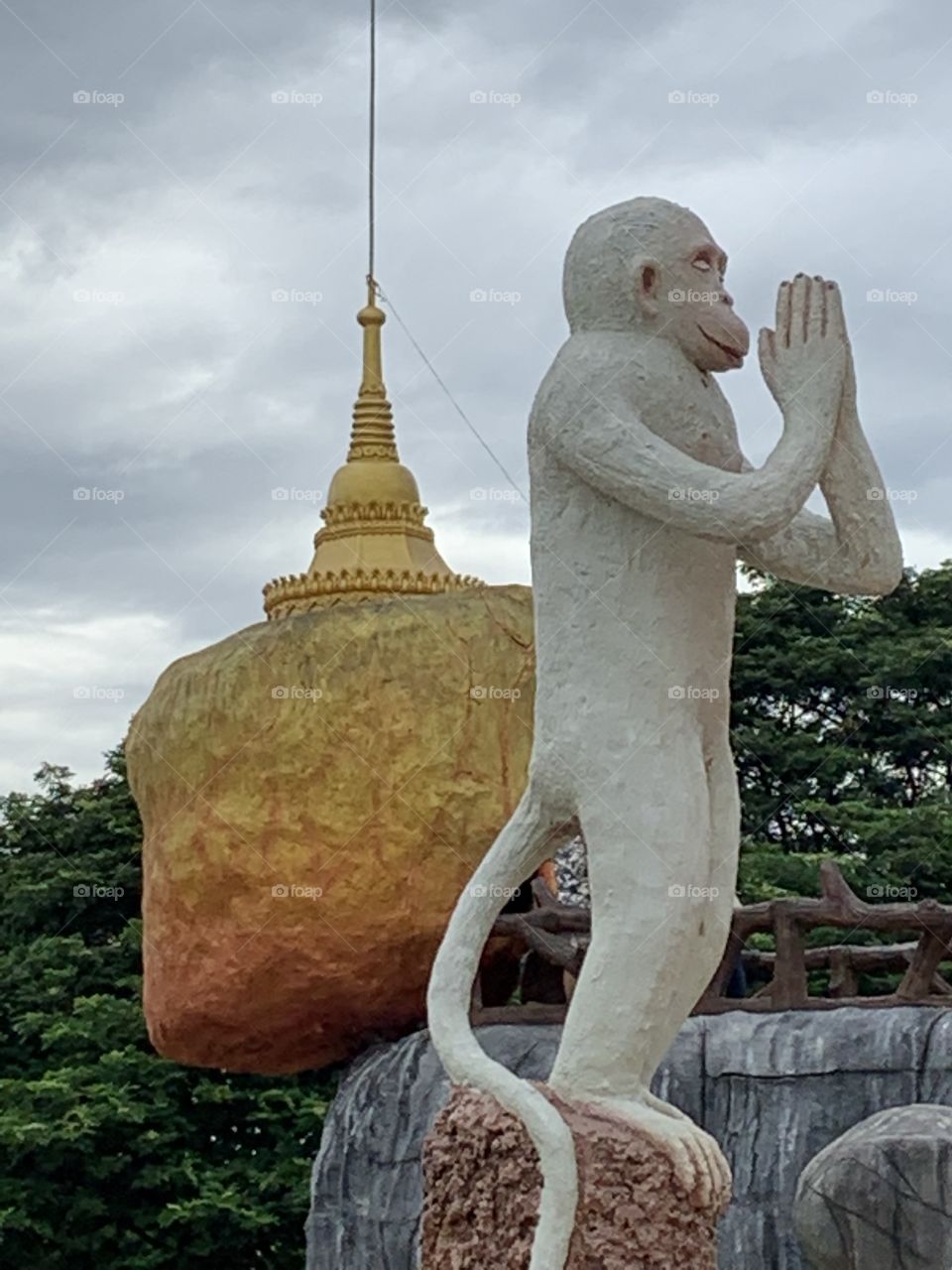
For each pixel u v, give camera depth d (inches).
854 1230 382.0
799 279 360.5
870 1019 462.0
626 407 355.9
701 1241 342.6
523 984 534.6
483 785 534.6
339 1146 503.8
